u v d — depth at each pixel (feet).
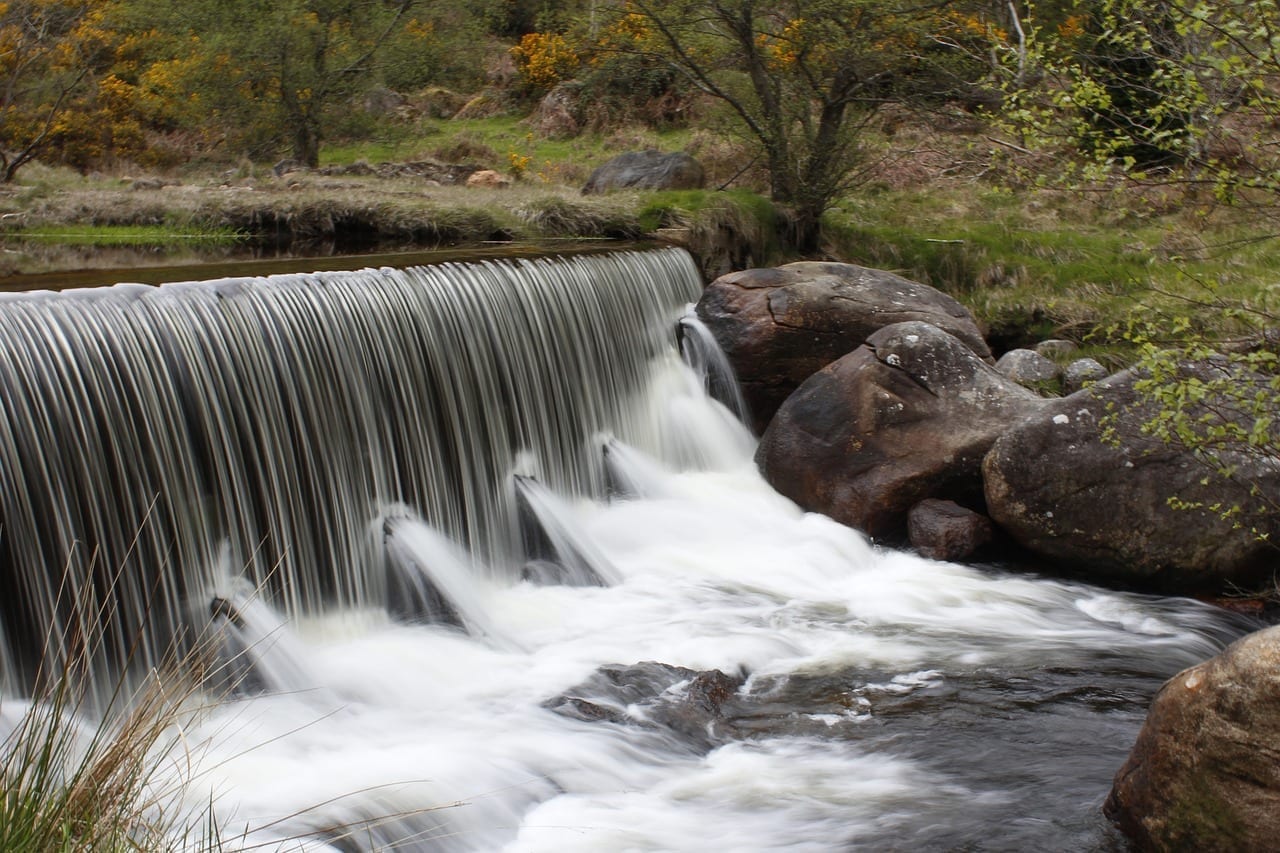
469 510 27.94
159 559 21.12
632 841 17.15
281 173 57.26
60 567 19.52
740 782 18.92
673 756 19.74
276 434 23.58
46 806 12.40
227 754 18.63
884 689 22.39
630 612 26.03
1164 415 23.57
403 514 26.22
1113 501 27.91
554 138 70.28
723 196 43.91
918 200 50.39
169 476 21.49
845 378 32.35
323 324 24.89
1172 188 45.06
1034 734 20.48
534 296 30.83
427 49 77.82
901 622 25.91
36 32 71.92
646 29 49.78
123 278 27.63
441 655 23.16
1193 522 27.30
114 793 13.26
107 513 20.38
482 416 28.66
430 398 27.22
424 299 27.45
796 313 34.73
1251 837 14.88
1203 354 23.65
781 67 46.21
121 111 71.36
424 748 19.35
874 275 36.45
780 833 17.39
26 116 67.77
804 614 26.27
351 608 24.64
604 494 32.17
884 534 30.89
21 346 19.63
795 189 45.14
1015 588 27.99
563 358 31.48
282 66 63.98
